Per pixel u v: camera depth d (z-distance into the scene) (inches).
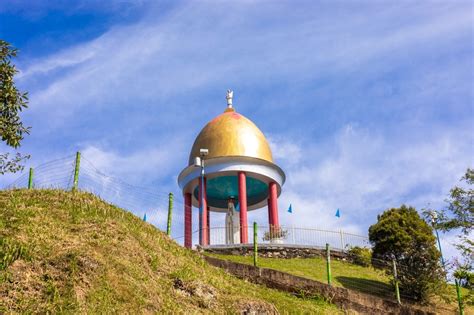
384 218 1232.8
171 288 645.9
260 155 1387.8
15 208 703.7
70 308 508.1
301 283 884.6
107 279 571.8
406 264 1077.8
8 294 498.0
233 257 1159.0
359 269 1195.3
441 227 1002.7
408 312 935.0
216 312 639.8
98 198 848.3
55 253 577.3
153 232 829.2
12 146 786.2
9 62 791.1
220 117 1473.9
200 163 1318.9
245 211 1317.7
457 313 1011.9
